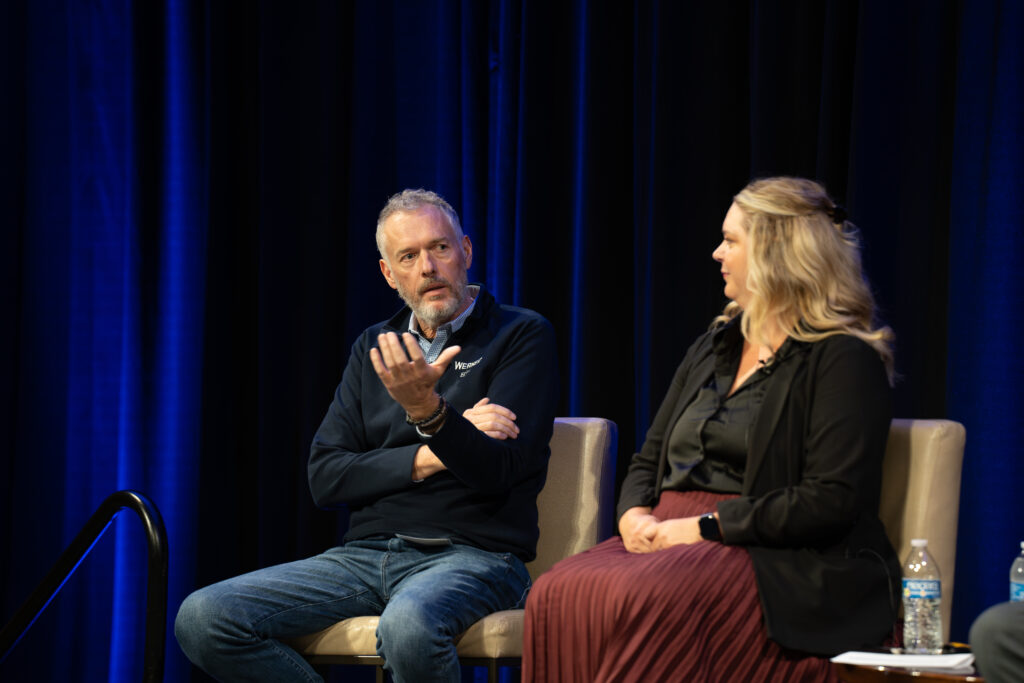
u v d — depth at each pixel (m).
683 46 6.43
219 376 7.25
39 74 7.44
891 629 4.12
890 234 5.96
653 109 6.43
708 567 4.09
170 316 7.34
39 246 7.37
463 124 7.06
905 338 5.91
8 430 7.41
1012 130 5.73
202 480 7.18
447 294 5.50
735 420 4.53
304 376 7.02
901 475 4.59
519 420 5.25
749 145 6.46
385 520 5.25
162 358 7.34
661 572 4.07
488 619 4.80
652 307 6.35
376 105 7.12
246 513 7.32
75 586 7.29
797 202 4.57
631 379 6.70
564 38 6.87
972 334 5.77
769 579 4.06
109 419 7.36
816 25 6.27
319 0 7.14
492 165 7.05
